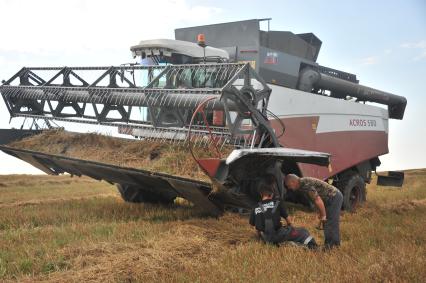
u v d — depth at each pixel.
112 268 5.01
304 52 11.37
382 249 6.29
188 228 7.00
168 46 9.09
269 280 4.75
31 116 9.84
